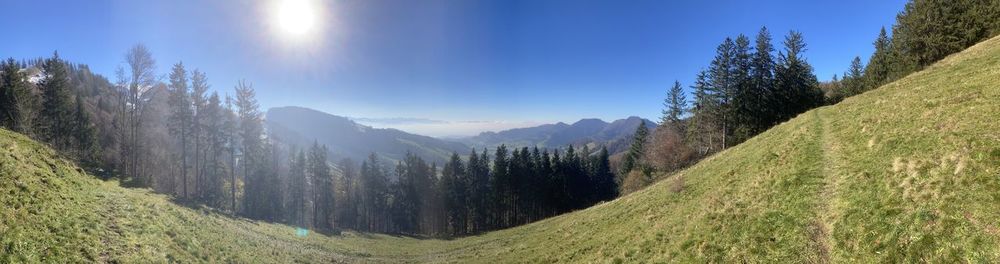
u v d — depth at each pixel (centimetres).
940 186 1122
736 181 2266
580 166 10619
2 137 2083
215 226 2822
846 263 1084
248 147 5631
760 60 5391
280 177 8531
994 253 848
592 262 2073
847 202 1331
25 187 1609
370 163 9306
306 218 9050
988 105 1589
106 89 5603
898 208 1138
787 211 1491
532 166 9400
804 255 1197
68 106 5756
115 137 6359
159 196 3812
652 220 2392
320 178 8038
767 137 3172
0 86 5325
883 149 1652
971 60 2872
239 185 8344
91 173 4116
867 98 3111
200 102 5053
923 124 1695
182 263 1723
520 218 9569
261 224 4159
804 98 5731
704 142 6103
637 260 1795
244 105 5353
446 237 6669
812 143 2230
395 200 9381
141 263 1509
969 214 979
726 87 5528
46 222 1448
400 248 4712
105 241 1547
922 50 4753
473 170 9588
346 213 9181
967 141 1311
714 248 1502
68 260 1301
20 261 1177
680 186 2845
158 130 6956
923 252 959
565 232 3297
